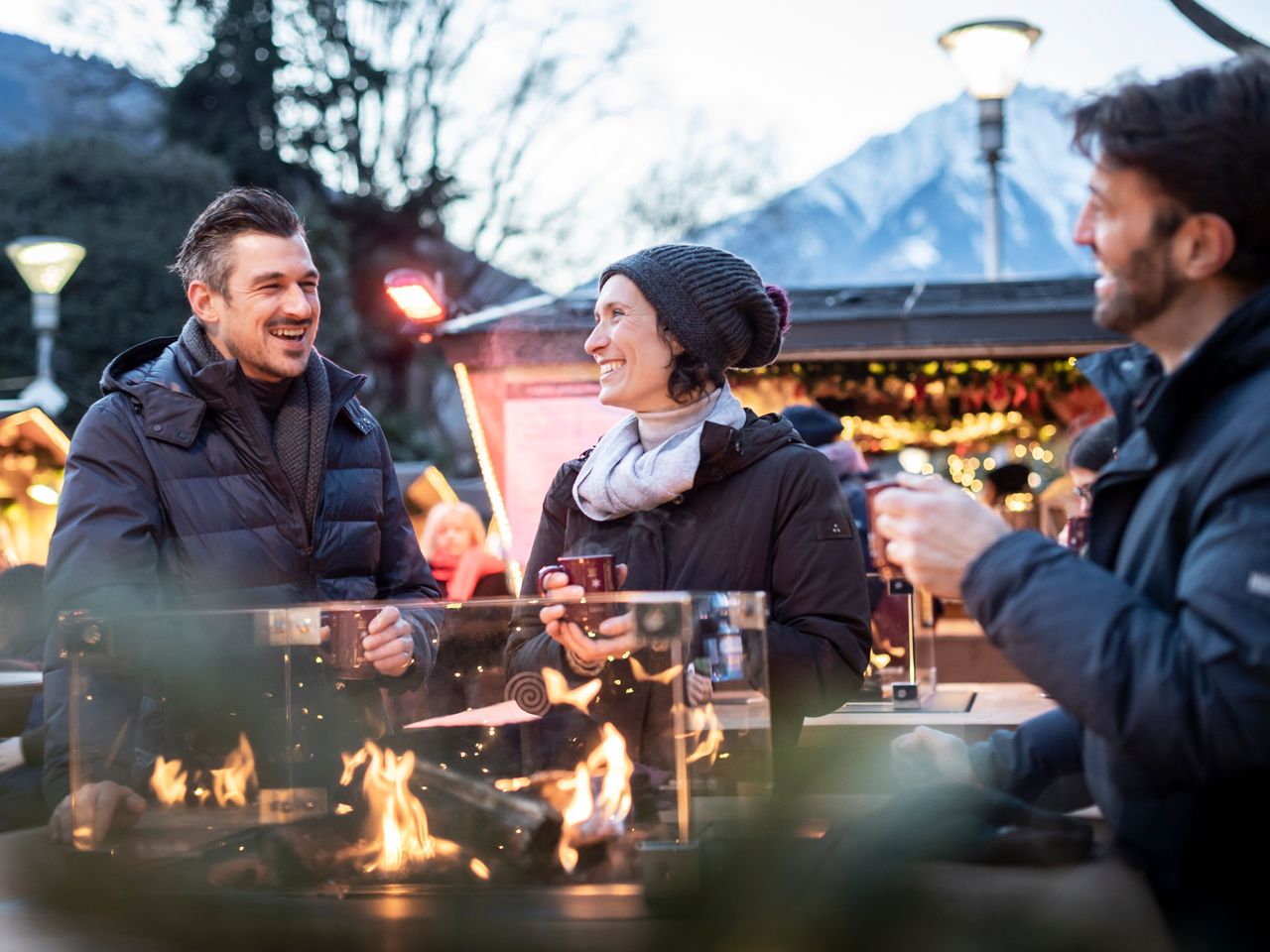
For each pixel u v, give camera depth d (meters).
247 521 2.45
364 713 1.51
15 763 2.62
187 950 1.33
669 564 2.32
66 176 18.77
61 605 2.30
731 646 1.50
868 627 2.33
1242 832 1.30
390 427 21.72
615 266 2.41
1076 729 1.67
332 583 2.54
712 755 1.46
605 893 1.41
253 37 23.30
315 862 1.50
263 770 1.53
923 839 1.41
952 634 4.98
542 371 7.20
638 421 2.47
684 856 1.37
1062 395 7.63
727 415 2.39
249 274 2.42
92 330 18.52
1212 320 1.42
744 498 2.31
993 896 1.29
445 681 1.49
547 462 7.20
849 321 7.26
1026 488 7.63
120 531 2.34
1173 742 1.24
